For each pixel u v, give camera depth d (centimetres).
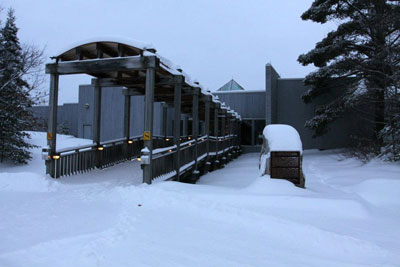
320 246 364
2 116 1351
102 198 595
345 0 1342
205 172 1184
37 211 484
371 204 585
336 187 770
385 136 1169
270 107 1692
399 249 358
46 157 751
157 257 314
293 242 375
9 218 439
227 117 1752
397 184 661
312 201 542
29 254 305
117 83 968
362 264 312
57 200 571
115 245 343
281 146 696
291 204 539
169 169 851
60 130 2500
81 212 484
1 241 342
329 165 1241
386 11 1168
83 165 884
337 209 515
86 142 1798
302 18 1512
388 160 1075
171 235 386
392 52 1083
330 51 1384
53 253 310
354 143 1471
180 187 670
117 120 1969
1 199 564
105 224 420
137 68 710
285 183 652
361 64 1202
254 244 364
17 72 1428
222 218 466
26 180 684
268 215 468
